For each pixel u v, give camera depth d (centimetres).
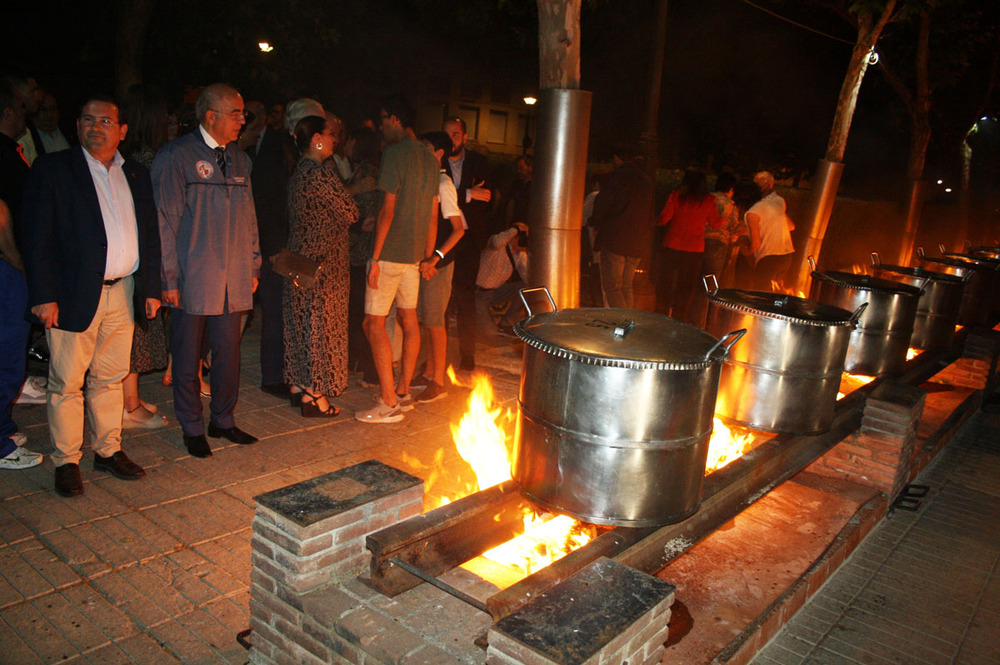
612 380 287
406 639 256
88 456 465
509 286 802
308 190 514
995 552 492
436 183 543
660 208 1495
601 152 2077
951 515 546
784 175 2141
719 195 919
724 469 384
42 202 385
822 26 1719
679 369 286
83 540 375
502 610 250
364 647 255
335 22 1442
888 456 531
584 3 1376
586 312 347
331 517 275
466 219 652
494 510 327
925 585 442
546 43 400
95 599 332
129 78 930
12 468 439
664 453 296
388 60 1814
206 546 380
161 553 370
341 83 1761
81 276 394
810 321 412
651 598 237
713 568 405
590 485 299
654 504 301
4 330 436
